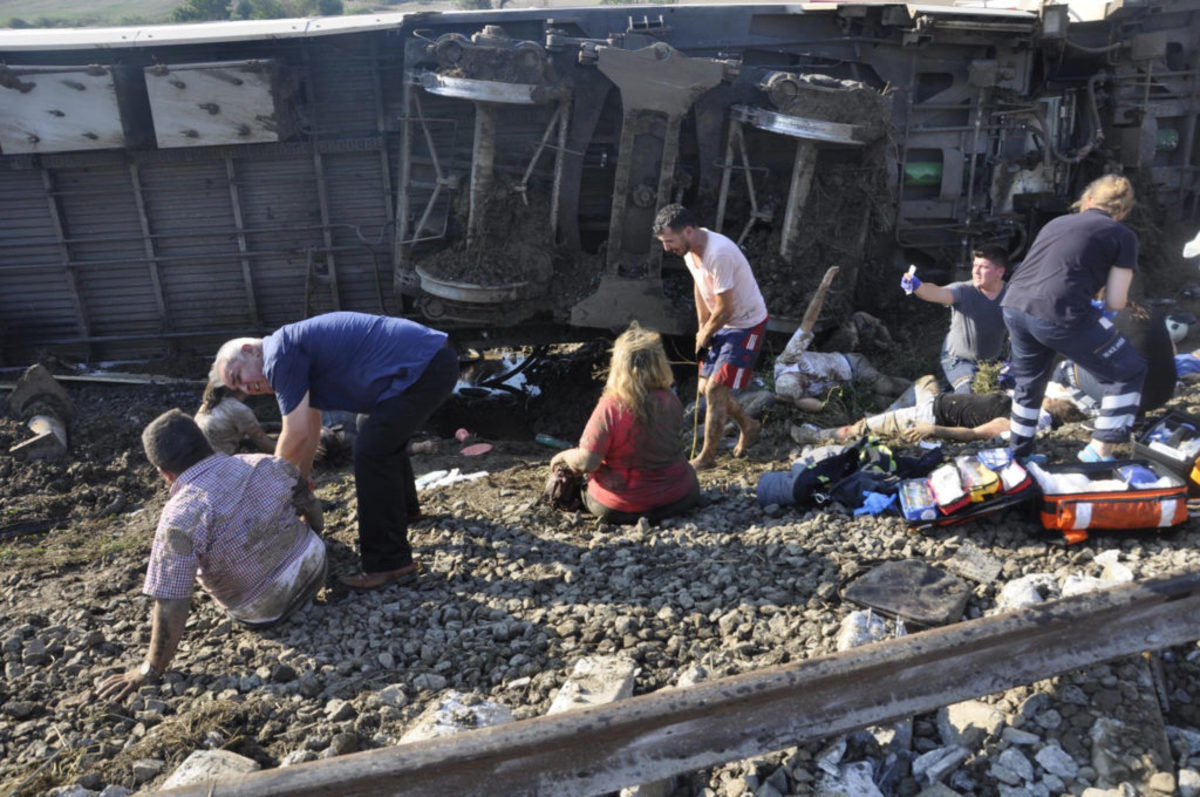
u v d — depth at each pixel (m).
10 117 7.45
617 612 4.11
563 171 7.70
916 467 5.06
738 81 7.86
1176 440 4.61
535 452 7.42
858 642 3.62
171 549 3.70
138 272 8.36
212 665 3.91
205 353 8.62
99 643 4.17
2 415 7.42
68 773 3.34
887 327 8.81
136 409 7.73
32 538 6.04
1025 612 3.26
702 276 5.73
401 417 4.23
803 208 7.73
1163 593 3.37
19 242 8.16
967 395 5.95
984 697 3.38
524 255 7.68
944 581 4.03
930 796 3.01
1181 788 2.97
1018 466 4.45
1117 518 4.22
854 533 4.60
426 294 7.90
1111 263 4.39
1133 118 10.04
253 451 6.92
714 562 4.46
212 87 7.44
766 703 3.02
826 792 2.98
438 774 2.78
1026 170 9.23
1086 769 3.08
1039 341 4.60
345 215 8.34
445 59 7.11
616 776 2.88
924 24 8.13
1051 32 8.35
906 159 8.82
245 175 8.16
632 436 4.79
